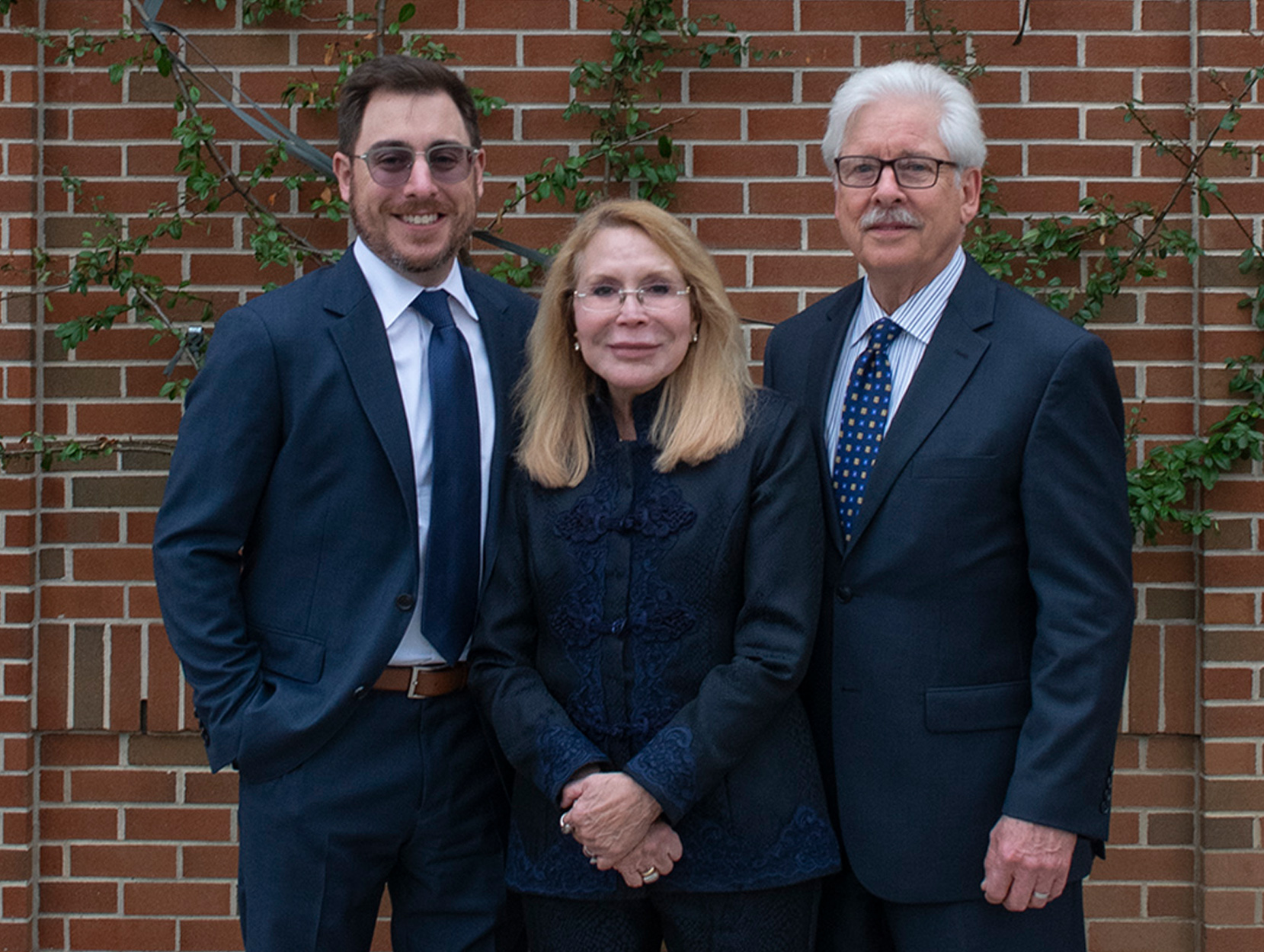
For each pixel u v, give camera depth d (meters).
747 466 2.17
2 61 3.21
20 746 3.25
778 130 3.25
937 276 2.30
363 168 2.30
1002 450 2.14
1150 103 3.22
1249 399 3.21
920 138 2.21
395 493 2.29
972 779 2.17
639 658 2.16
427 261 2.32
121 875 3.30
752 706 2.08
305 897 2.28
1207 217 3.19
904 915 2.22
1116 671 2.11
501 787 2.46
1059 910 2.21
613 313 2.15
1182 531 3.20
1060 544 2.12
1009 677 2.20
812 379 2.43
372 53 3.24
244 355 2.27
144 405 3.29
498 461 2.36
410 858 2.38
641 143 3.24
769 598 2.13
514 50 3.25
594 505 2.20
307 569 2.29
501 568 2.28
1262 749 3.19
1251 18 3.18
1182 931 3.27
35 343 3.27
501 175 3.27
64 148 3.27
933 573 2.16
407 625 2.27
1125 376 3.25
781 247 3.26
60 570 3.29
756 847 2.12
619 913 2.19
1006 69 3.23
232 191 3.28
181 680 3.29
